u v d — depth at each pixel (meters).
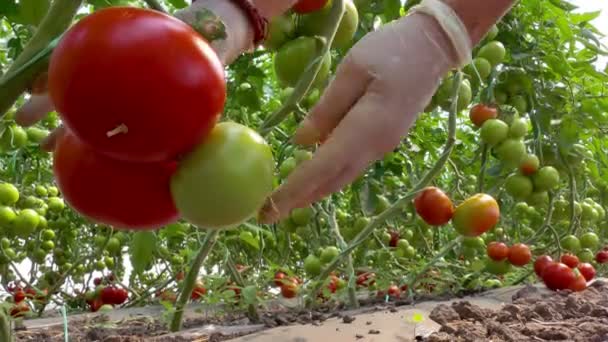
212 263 2.19
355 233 1.83
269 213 0.42
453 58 0.49
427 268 1.67
